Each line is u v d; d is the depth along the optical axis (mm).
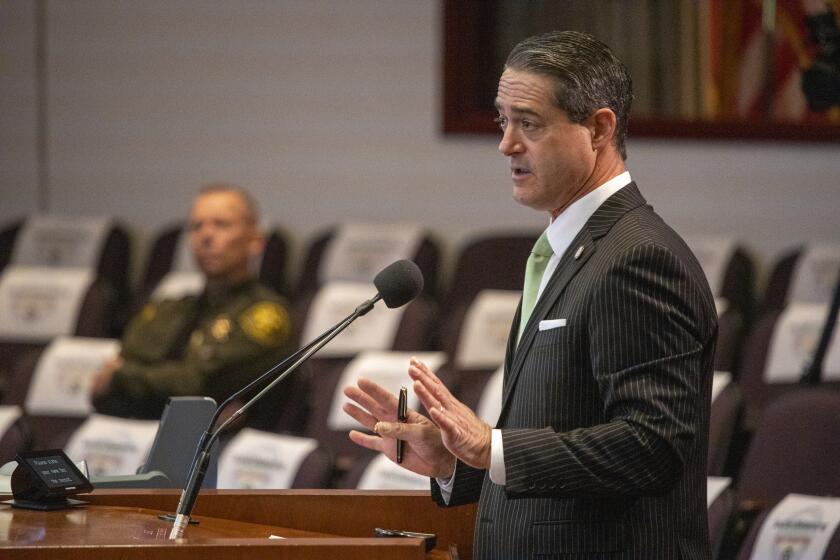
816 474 10961
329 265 19578
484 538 7230
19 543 6129
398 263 7574
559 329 6941
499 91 7223
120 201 22266
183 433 8773
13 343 18562
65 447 13797
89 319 18422
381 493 7910
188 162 21969
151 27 22062
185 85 21953
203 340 15344
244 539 6320
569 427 6883
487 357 16594
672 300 6645
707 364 6918
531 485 6500
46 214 22562
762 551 10266
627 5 19578
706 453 7078
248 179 21719
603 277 6762
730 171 19312
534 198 7207
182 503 6816
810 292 17094
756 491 11242
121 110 22219
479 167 20625
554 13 19984
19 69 22562
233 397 7234
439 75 20781
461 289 18422
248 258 15906
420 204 20906
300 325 17234
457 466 7496
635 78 19531
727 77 19219
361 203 21188
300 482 12102
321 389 14766
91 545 6102
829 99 18828
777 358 14852
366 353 16781
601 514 6797
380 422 7223
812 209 19094
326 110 21328
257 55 21625
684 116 19391
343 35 21234
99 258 20953
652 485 6496
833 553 9977
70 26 22375
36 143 22547
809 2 18828
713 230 19391
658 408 6453
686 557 6824
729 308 15414
